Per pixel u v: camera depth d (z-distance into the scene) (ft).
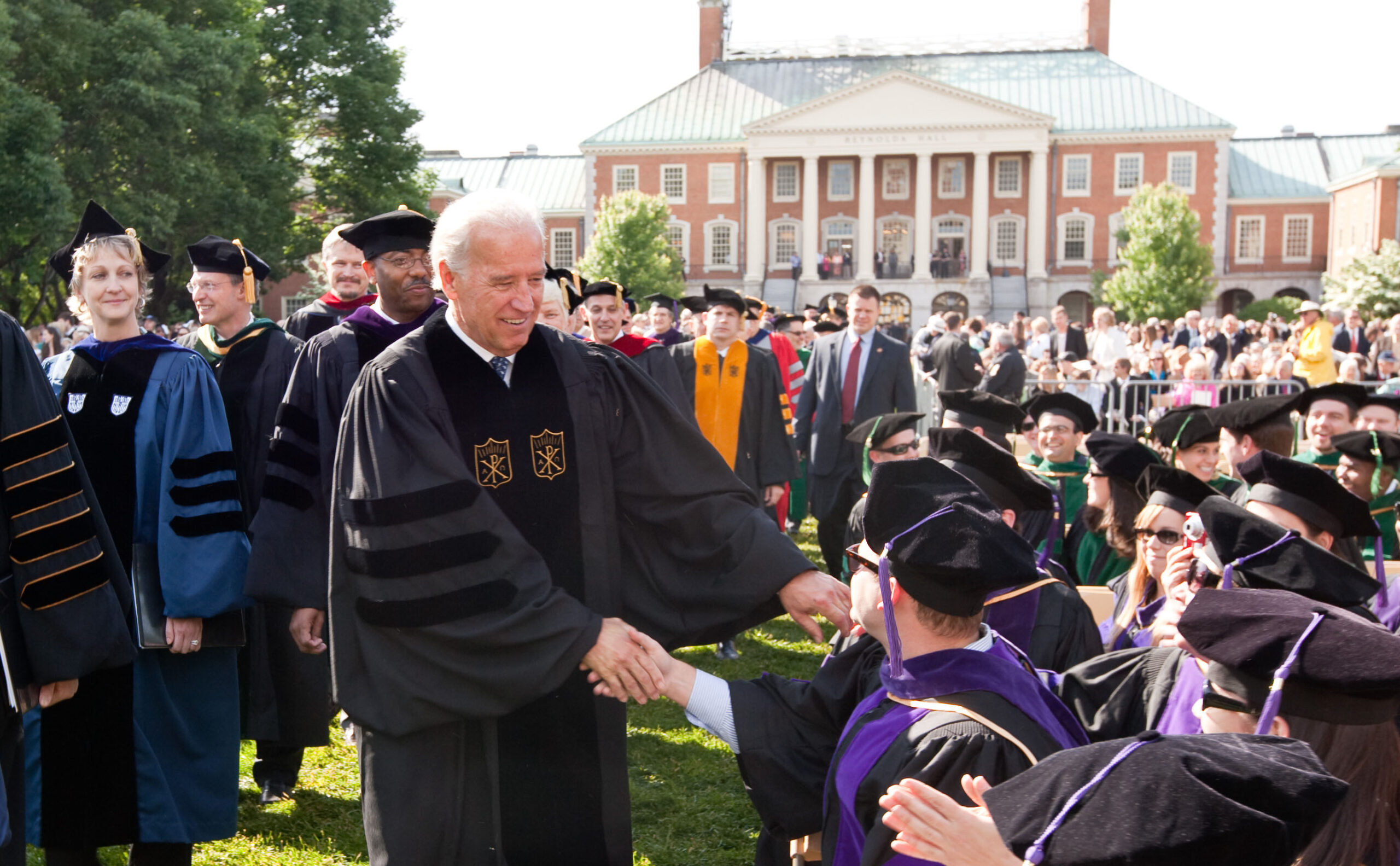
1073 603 11.68
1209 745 5.37
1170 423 18.74
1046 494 12.64
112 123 82.23
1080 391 43.09
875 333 27.71
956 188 191.31
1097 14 205.26
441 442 8.96
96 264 12.90
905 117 185.16
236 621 12.75
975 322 70.23
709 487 9.73
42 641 10.33
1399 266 123.13
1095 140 188.14
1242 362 45.01
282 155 108.99
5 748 9.89
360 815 15.24
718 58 213.25
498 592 8.67
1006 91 198.29
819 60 209.36
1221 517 9.06
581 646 8.56
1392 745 6.95
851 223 192.13
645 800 15.88
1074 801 5.29
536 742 9.43
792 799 8.77
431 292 13.96
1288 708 6.68
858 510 10.28
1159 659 8.93
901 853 6.53
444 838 9.02
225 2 96.22
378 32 121.29
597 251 166.81
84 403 12.81
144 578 12.39
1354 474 16.14
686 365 25.23
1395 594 11.34
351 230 13.84
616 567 9.80
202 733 12.75
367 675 8.88
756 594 9.27
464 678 8.66
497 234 8.94
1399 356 61.16
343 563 9.03
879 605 7.91
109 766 12.22
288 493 12.47
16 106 74.23
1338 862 6.77
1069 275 189.88
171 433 12.58
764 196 191.83
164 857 12.57
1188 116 187.83
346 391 12.98
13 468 10.34
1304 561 8.55
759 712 8.90
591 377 9.88
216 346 16.02
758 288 190.70
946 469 8.00
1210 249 159.33
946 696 7.45
